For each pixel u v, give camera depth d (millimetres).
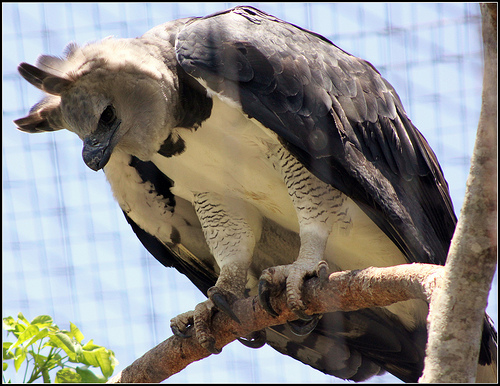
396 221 7473
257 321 7309
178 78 7918
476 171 4695
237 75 7492
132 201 8750
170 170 8508
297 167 7805
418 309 8672
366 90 8227
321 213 7754
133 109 7844
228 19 8102
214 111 7852
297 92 7578
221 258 8570
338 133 7562
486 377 7816
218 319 7562
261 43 7754
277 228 9227
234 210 8625
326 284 6578
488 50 4633
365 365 9062
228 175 8398
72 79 7879
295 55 7859
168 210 8945
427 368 4684
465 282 4688
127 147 8055
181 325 7703
